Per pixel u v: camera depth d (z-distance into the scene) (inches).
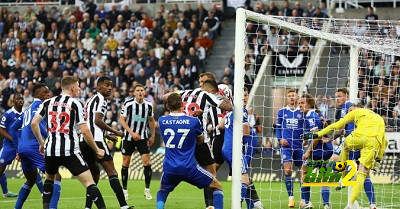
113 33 1777.8
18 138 871.7
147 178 936.3
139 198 959.0
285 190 1073.5
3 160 887.1
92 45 1765.5
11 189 1101.1
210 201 696.4
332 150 821.9
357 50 847.1
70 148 638.5
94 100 754.8
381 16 1694.1
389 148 1206.9
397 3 1791.3
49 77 1686.8
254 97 1416.1
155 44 1722.4
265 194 1010.7
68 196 992.2
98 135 745.6
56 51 1780.3
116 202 885.2
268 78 1508.4
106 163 748.0
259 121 1427.2
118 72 1633.9
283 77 1517.0
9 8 1983.3
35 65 1774.1
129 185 1195.9
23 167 753.6
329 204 790.5
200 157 690.2
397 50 887.7
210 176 626.2
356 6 1711.4
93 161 744.3
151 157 1365.7
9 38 1845.5
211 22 1750.7
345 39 818.2
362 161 761.0
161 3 1878.7
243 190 722.2
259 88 1455.5
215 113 773.9
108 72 1660.9
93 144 644.7
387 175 1210.6
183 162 614.2
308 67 1446.9
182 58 1640.0
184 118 619.2
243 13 677.9
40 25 1859.0
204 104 700.7
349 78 891.4
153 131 935.0
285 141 834.2
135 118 917.8
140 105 915.4
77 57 1737.2
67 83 650.8
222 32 1803.6
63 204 864.3
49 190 665.6
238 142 676.1
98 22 1820.9
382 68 1227.9
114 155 1381.6
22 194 745.6
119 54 1727.4
